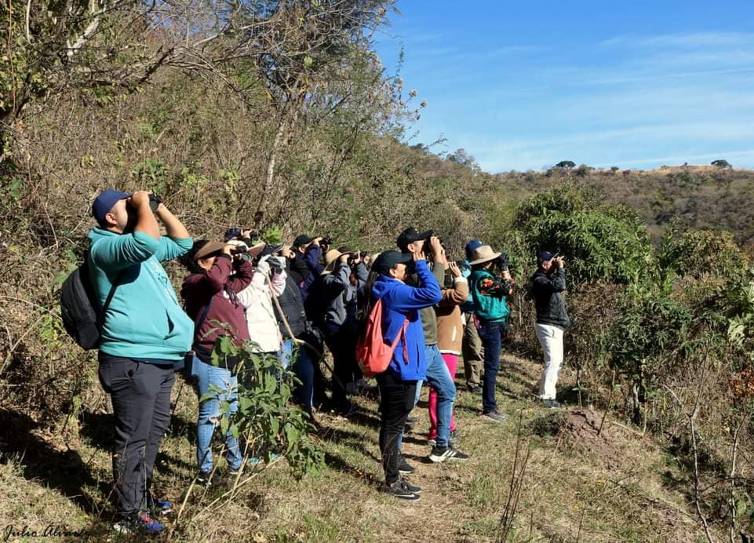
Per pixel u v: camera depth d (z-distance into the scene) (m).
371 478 5.57
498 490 5.61
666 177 73.12
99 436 5.12
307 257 7.38
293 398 6.63
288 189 9.92
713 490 6.26
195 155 8.82
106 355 3.76
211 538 3.96
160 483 4.60
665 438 7.64
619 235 11.69
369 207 12.48
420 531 4.79
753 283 9.87
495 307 7.67
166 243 4.16
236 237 5.23
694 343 8.23
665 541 5.23
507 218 19.44
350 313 7.59
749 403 7.93
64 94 6.71
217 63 7.69
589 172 74.56
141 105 8.60
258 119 9.41
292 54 8.11
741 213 55.00
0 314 4.73
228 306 4.66
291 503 4.70
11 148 5.93
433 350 6.04
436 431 6.20
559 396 9.02
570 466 6.35
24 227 5.54
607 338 8.52
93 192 6.51
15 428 4.62
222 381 4.61
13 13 5.93
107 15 6.68
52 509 3.90
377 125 11.22
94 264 3.67
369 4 9.12
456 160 19.41
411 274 5.67
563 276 8.30
